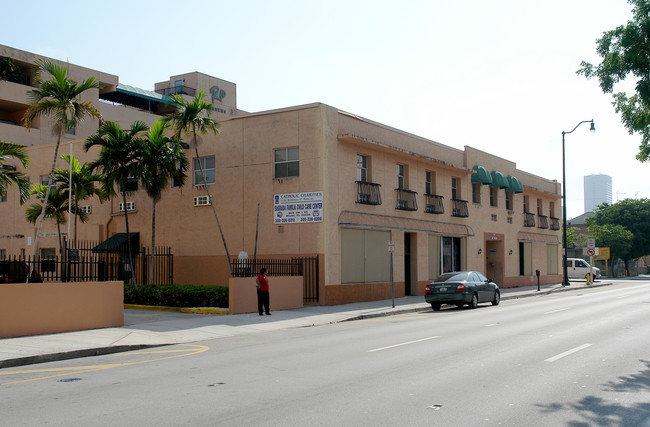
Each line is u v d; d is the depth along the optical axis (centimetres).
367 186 2595
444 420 664
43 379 959
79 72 4662
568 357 1095
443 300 2319
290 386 851
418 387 837
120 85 5097
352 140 2464
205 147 2684
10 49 4134
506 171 3984
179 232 2736
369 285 2589
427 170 3109
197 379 921
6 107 4216
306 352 1194
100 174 2838
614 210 7362
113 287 1658
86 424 657
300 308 2258
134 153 2428
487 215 3681
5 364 1099
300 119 2430
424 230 2981
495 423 654
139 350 1322
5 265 1938
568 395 791
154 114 5266
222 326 1712
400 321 1864
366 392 807
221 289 2155
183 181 2503
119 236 2903
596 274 5444
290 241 2420
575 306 2369
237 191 2577
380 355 1130
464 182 3438
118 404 754
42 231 3228
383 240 2714
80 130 4431
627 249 6856
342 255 2455
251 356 1159
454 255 3325
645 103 1402
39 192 2677
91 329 1580
